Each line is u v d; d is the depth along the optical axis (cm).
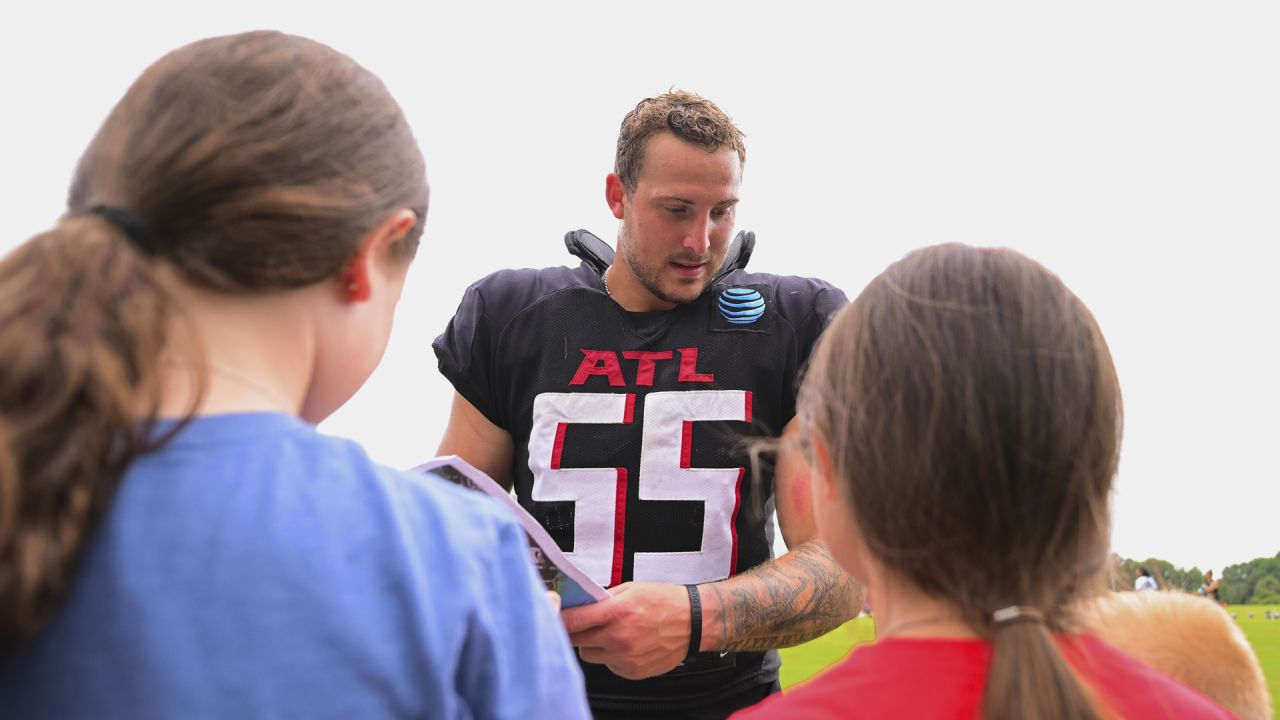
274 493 82
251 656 76
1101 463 87
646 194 216
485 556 89
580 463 221
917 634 88
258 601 78
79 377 71
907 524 86
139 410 76
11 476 67
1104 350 90
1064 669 79
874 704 83
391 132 96
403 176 97
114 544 76
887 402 87
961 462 84
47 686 74
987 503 84
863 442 88
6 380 70
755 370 225
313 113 89
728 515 220
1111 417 88
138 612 75
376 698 79
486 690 85
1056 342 86
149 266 80
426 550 85
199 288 85
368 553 82
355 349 97
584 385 226
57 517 71
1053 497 84
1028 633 80
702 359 225
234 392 86
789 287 234
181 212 83
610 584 217
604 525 219
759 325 228
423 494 90
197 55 90
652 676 201
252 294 87
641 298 229
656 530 218
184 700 74
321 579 80
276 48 93
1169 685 86
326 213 88
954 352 85
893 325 89
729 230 224
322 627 78
